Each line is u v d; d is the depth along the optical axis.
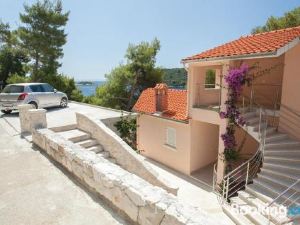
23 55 31.72
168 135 14.65
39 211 4.09
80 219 3.85
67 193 4.70
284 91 10.29
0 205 4.28
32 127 7.96
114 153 7.82
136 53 35.50
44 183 5.13
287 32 11.48
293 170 8.71
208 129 14.09
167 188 7.32
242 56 9.68
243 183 10.59
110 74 35.94
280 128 10.50
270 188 8.53
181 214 3.00
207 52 12.55
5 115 13.57
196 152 13.61
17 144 7.84
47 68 28.89
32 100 13.72
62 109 15.81
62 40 28.78
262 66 12.34
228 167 11.20
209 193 11.17
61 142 6.23
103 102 35.00
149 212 3.35
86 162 4.88
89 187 4.84
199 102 13.23
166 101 15.01
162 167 14.61
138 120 16.53
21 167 6.00
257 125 10.45
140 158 7.54
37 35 27.09
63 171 5.75
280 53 8.74
